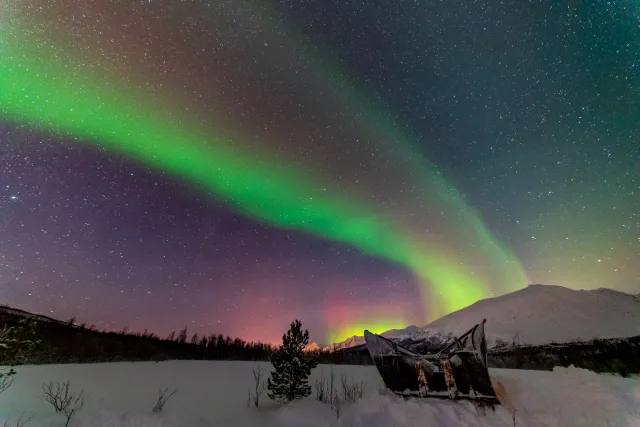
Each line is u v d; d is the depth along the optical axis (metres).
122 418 5.72
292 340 8.79
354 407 8.09
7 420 5.36
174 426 5.72
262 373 14.08
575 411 7.80
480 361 8.52
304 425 6.64
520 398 8.90
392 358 9.64
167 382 10.60
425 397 8.79
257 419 6.97
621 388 9.42
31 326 6.48
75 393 7.70
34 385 8.11
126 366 14.82
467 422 7.16
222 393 9.24
